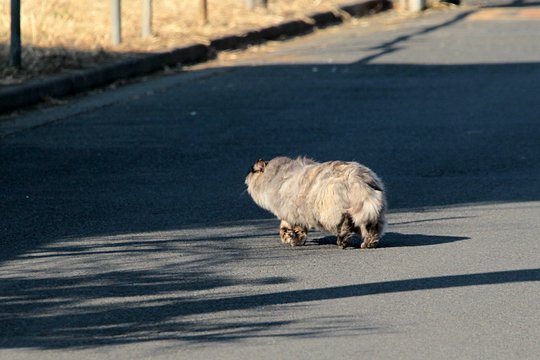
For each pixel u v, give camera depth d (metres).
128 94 30.55
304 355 11.70
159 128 25.92
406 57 38.47
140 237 16.92
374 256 15.92
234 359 11.55
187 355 11.66
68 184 20.42
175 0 46.34
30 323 12.72
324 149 23.81
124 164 22.17
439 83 32.91
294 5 50.53
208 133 25.38
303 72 34.97
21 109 27.92
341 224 16.14
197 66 36.31
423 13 55.00
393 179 21.25
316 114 27.91
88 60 32.75
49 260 15.50
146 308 13.33
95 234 17.05
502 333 12.51
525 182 21.09
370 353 11.78
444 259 15.75
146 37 37.53
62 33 35.69
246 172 21.56
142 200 19.31
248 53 39.47
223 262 15.52
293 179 16.42
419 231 17.50
